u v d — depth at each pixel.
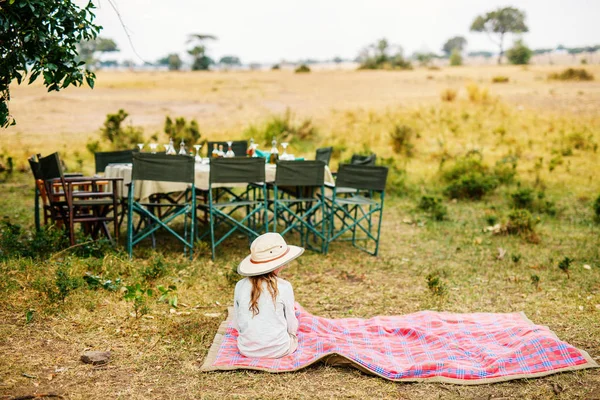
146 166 6.33
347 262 7.02
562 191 11.34
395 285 6.17
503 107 22.47
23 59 5.27
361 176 7.19
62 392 3.57
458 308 5.45
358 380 3.87
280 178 6.83
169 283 5.75
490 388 3.78
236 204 6.88
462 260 7.14
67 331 4.47
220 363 4.02
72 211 6.47
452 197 11.10
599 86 35.25
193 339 4.48
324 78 51.75
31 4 5.11
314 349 4.22
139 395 3.59
